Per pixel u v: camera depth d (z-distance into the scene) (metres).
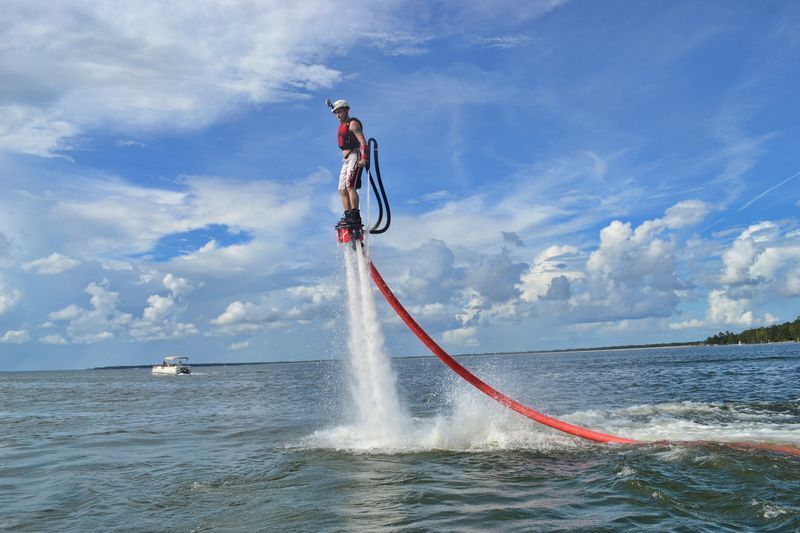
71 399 38.31
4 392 52.78
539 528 6.75
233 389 46.66
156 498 8.84
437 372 66.00
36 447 14.69
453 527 6.86
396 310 12.60
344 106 10.87
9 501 8.83
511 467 10.41
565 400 23.69
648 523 6.83
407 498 8.33
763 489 8.11
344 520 7.31
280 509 7.96
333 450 12.55
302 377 79.06
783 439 12.05
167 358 120.06
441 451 12.08
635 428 14.37
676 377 41.09
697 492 8.09
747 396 23.27
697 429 13.97
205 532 7.04
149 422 20.62
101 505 8.48
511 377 45.66
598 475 9.48
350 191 11.03
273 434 15.79
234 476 10.30
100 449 14.10
